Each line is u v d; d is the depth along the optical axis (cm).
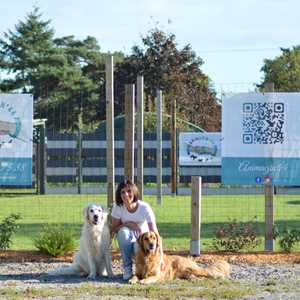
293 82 6800
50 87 5978
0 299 1062
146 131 3966
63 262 1418
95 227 1255
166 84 5891
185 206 2855
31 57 6038
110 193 1502
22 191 3744
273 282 1209
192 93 5688
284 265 1391
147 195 3512
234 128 1522
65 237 1473
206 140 3691
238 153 1522
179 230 2008
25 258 1445
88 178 3706
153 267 1205
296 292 1128
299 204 3016
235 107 1520
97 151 3719
